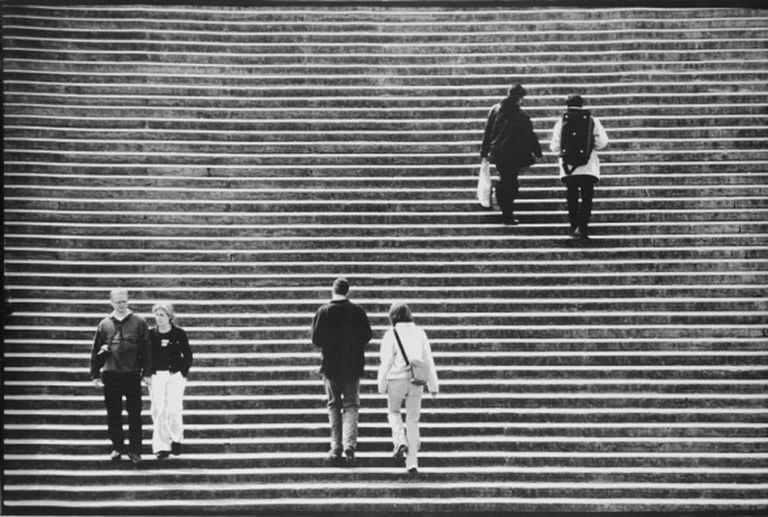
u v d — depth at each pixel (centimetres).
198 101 1878
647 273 1559
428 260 1605
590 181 1608
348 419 1292
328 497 1261
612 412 1362
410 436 1273
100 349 1294
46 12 1992
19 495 1265
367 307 1525
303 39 2031
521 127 1647
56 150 1773
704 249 1600
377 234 1647
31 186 1697
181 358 1304
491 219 1669
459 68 1962
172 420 1296
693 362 1445
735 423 1359
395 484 1271
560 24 2039
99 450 1321
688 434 1345
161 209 1680
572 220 1631
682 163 1752
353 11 2066
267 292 1546
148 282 1553
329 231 1647
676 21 2025
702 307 1520
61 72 1902
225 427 1349
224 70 1958
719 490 1272
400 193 1716
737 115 1836
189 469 1295
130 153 1767
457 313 1515
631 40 2011
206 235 1642
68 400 1387
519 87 1656
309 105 1888
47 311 1511
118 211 1675
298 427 1352
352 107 1891
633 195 1712
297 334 1488
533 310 1523
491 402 1386
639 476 1292
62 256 1596
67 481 1279
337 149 1809
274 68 1959
